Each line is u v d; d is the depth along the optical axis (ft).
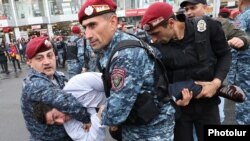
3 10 85.92
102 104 6.45
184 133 7.57
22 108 6.82
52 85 6.63
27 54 6.81
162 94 5.57
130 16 84.48
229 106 16.94
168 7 6.70
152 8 6.59
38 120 6.50
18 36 88.02
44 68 6.77
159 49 7.22
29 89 6.47
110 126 5.69
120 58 4.99
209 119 7.64
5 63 45.96
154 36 6.93
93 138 6.10
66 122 6.47
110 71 5.16
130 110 5.11
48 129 6.68
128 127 5.66
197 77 7.24
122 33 5.39
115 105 5.02
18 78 40.93
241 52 9.92
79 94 6.31
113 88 5.10
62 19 99.71
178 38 7.14
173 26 6.88
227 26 8.91
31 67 6.91
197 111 7.49
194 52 7.16
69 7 101.04
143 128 5.51
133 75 4.99
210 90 7.04
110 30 5.24
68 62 22.26
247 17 9.80
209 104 7.55
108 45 5.32
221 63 7.49
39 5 95.14
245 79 10.08
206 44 7.18
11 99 25.66
